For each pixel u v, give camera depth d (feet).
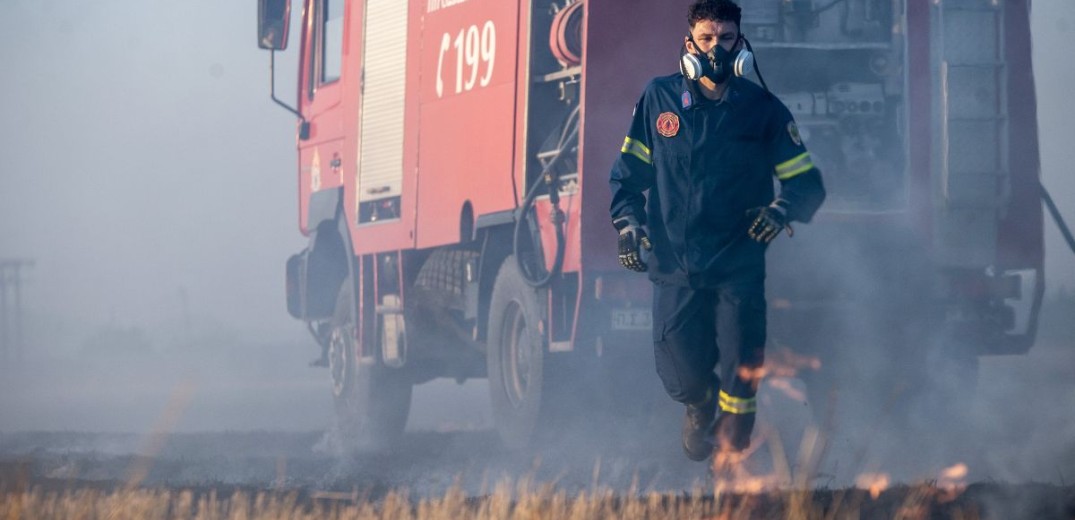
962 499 43.98
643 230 46.85
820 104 76.84
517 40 82.02
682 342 46.96
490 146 84.74
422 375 105.40
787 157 45.93
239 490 53.01
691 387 47.47
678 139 46.01
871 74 78.13
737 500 44.04
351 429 108.37
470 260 90.63
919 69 77.20
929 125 77.00
